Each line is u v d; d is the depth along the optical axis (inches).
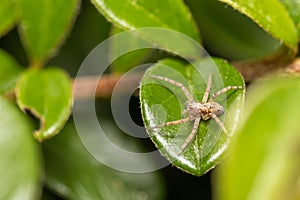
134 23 6.8
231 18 8.1
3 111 6.9
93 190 7.9
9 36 8.4
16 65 7.6
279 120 5.3
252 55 8.1
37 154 6.8
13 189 6.8
